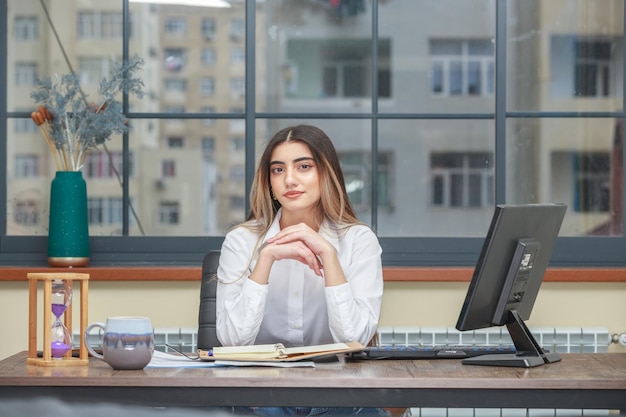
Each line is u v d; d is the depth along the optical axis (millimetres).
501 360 2193
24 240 3982
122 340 2061
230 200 4145
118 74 3830
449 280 3754
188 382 1931
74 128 3797
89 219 4094
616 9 4172
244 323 2389
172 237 4043
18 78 4059
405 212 4207
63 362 2150
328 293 2404
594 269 3799
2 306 3768
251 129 4137
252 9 4137
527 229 2371
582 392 1953
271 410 2262
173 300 3779
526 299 2441
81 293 2191
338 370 2072
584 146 4168
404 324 3803
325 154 2539
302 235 2412
